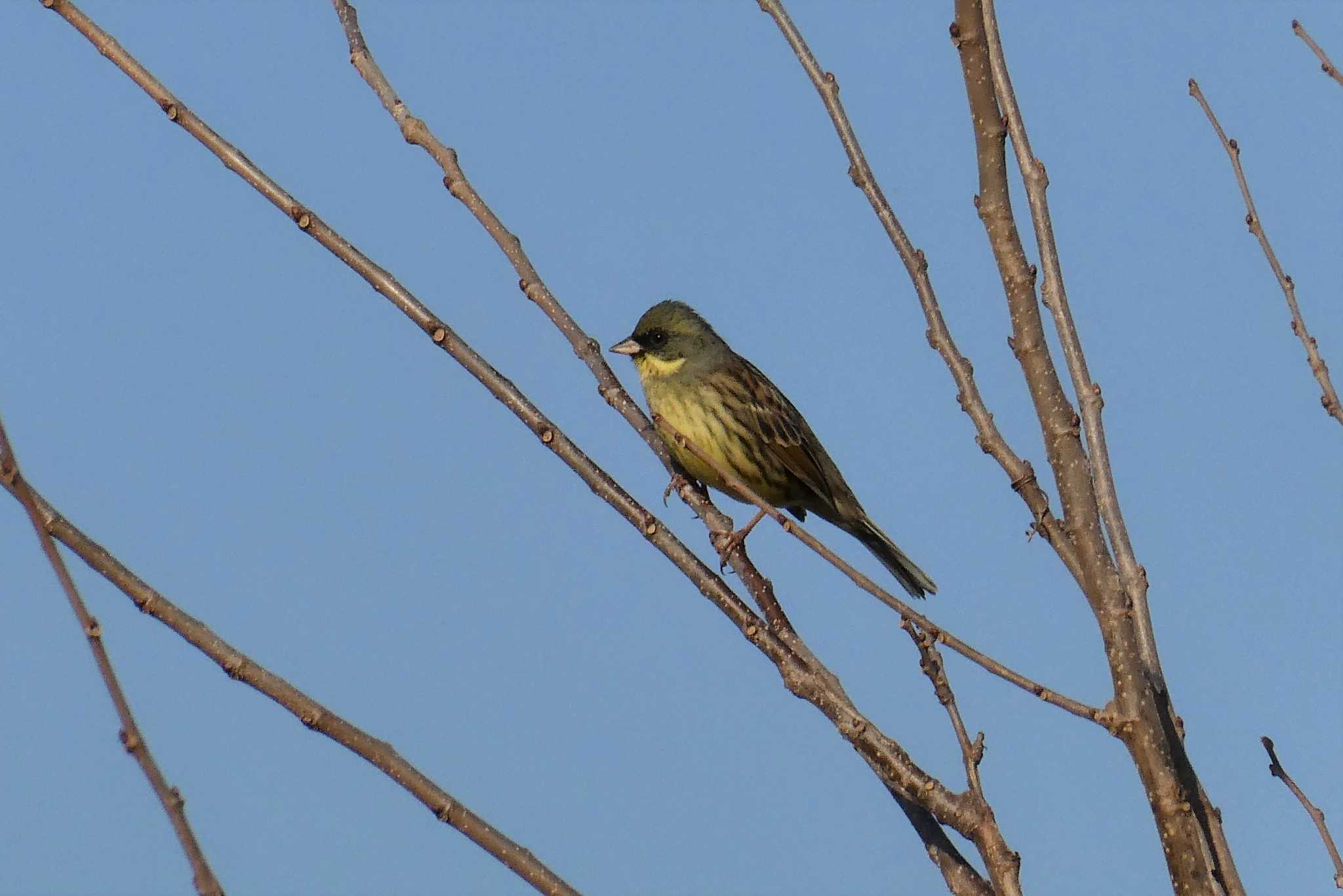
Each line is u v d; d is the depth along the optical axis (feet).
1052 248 34.40
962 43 31.94
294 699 28.43
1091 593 29.53
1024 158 34.53
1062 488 30.48
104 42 35.81
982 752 29.25
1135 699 28.63
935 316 35.88
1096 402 33.96
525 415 36.73
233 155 36.04
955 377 35.27
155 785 24.34
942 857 32.68
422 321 36.78
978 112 31.89
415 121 39.86
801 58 38.58
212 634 28.32
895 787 29.63
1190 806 28.22
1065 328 34.12
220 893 24.25
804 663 33.68
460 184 40.19
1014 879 28.48
